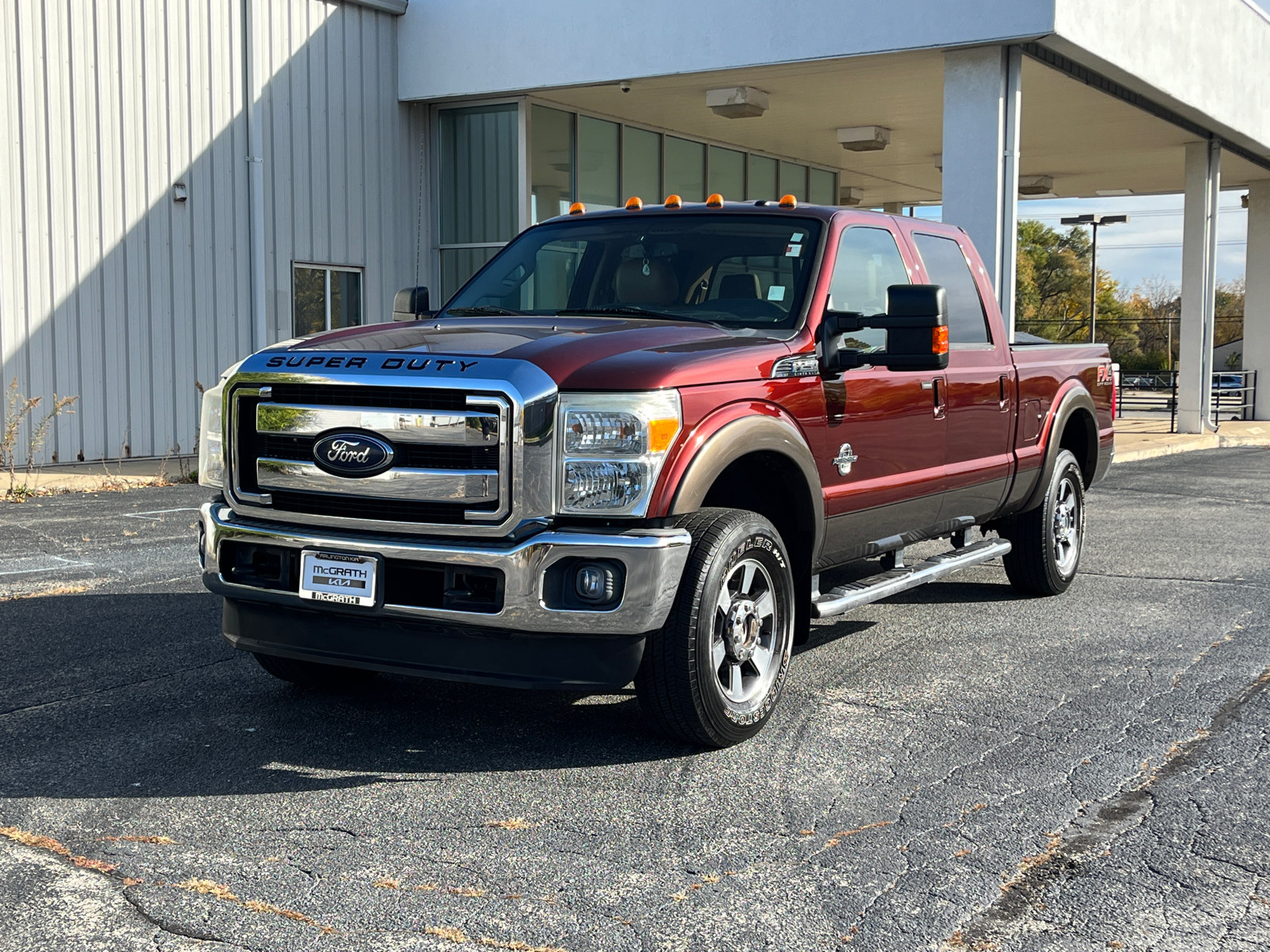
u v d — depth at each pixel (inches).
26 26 525.3
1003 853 140.0
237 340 620.4
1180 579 316.2
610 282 222.4
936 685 213.0
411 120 720.3
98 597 278.4
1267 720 191.6
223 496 184.7
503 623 159.3
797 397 191.3
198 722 188.5
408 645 168.1
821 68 625.0
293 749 176.6
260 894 128.4
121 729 184.7
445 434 161.9
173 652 230.4
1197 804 155.3
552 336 176.7
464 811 153.1
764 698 182.2
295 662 198.1
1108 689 209.5
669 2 632.4
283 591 172.9
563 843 142.9
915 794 159.0
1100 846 142.0
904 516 226.7
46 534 369.1
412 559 162.9
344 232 680.4
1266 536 394.0
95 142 553.9
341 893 128.7
